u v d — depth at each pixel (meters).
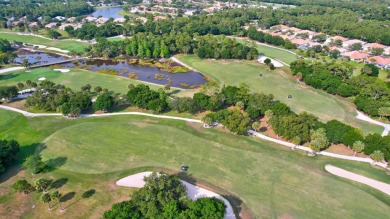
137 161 84.38
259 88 139.00
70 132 98.25
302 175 80.62
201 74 160.50
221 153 88.88
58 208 67.94
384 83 127.31
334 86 132.38
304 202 71.50
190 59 182.50
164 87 134.50
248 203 70.75
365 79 130.38
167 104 115.38
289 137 93.81
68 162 83.62
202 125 104.56
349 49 195.62
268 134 100.12
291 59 181.25
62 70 160.88
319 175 80.75
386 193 75.44
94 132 98.50
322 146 88.12
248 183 77.19
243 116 99.94
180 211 60.22
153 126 102.88
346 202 71.88
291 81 147.62
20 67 164.25
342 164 85.69
